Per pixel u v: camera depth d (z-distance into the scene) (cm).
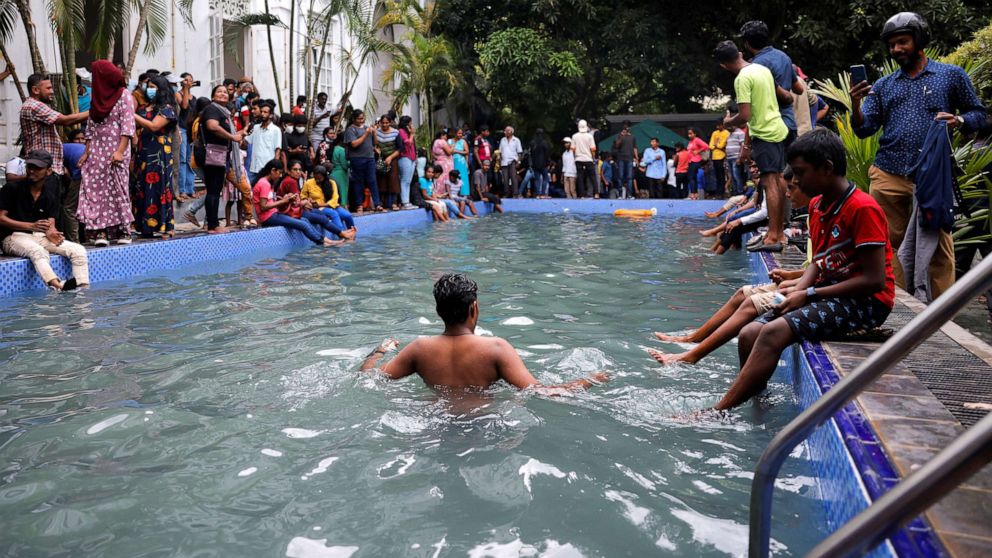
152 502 259
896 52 519
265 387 383
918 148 518
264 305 619
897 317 414
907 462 216
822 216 370
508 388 365
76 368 429
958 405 271
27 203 702
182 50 1409
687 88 2419
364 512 249
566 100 2228
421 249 1036
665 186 2084
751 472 283
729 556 223
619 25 2120
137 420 337
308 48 1450
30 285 696
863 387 169
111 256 762
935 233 500
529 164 2031
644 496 262
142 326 538
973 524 176
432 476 275
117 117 802
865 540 124
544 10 2122
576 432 318
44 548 229
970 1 1903
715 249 912
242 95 1241
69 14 933
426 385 371
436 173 1599
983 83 766
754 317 407
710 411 348
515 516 246
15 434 323
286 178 1091
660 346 471
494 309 600
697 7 2152
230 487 270
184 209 1137
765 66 706
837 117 709
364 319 560
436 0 2066
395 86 2008
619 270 820
